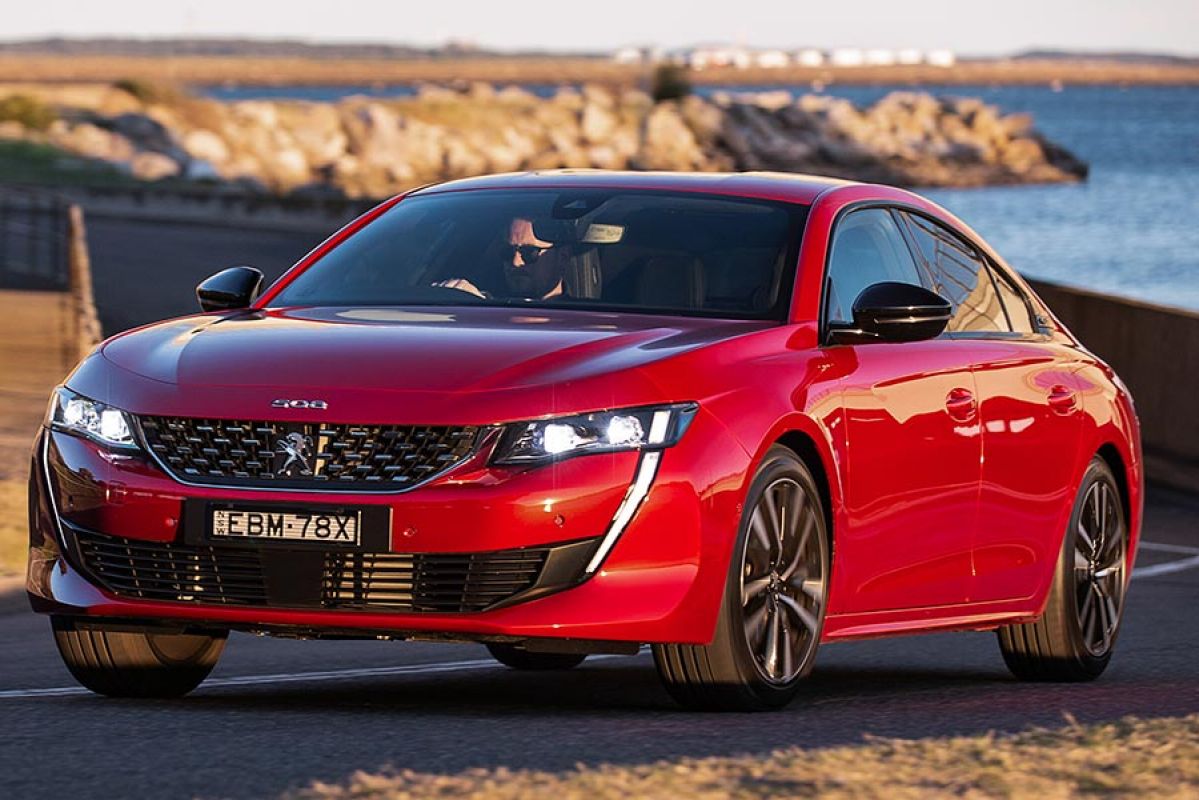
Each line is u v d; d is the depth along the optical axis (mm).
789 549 11898
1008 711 11883
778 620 11836
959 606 13672
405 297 13148
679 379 11422
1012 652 14961
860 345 12805
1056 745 9188
